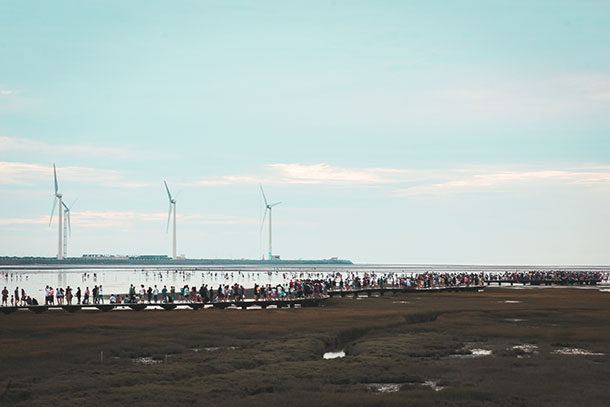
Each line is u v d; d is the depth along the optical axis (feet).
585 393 115.03
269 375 130.52
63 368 138.10
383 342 181.88
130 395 110.52
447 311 292.81
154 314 265.75
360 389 119.34
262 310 294.05
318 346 175.42
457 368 140.77
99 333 197.77
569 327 228.02
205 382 122.83
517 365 145.48
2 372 132.98
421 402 107.76
